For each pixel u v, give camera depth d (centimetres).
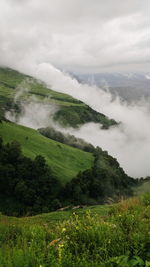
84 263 413
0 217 1200
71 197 10194
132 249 439
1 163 9944
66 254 454
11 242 588
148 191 1184
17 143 11069
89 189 10906
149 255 390
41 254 444
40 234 631
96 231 539
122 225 594
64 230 565
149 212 775
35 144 13450
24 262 423
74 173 11900
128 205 975
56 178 10769
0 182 9525
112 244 476
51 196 9881
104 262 413
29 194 9350
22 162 10488
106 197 11219
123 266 359
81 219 650
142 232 512
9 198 9325
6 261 426
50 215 1458
